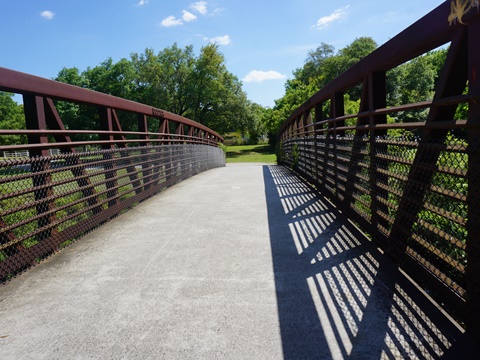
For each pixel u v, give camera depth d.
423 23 2.48
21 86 3.43
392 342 2.02
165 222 5.01
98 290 2.88
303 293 2.69
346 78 4.66
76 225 4.21
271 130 40.56
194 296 2.72
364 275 2.94
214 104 42.25
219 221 4.95
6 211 3.04
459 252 2.61
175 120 9.78
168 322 2.35
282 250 3.66
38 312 2.54
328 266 3.17
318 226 4.48
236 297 2.68
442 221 2.78
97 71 49.97
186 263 3.42
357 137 4.28
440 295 2.38
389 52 3.10
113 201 5.36
